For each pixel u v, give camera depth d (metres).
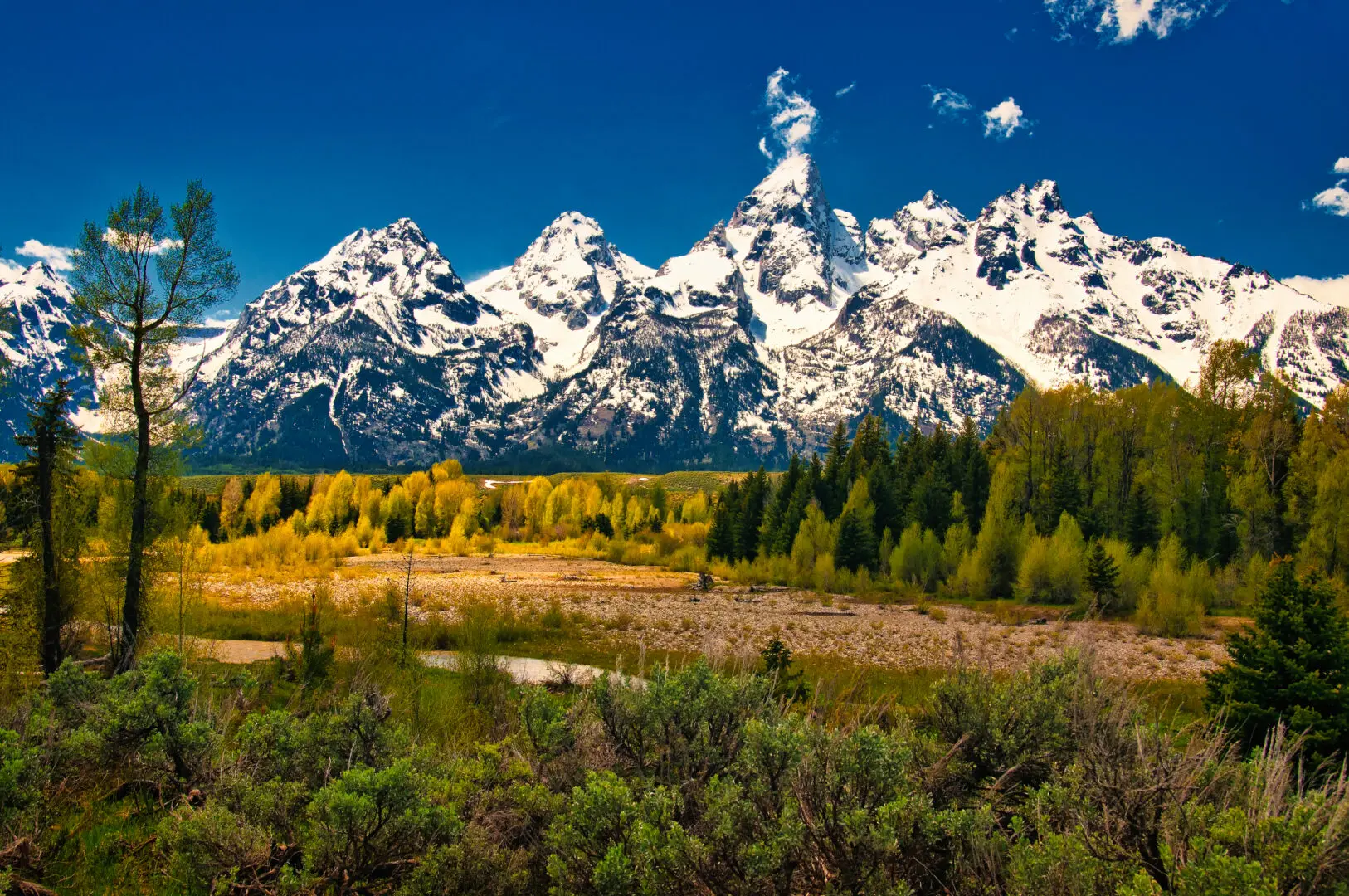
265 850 6.64
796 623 42.09
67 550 22.30
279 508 107.38
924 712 8.42
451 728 12.74
